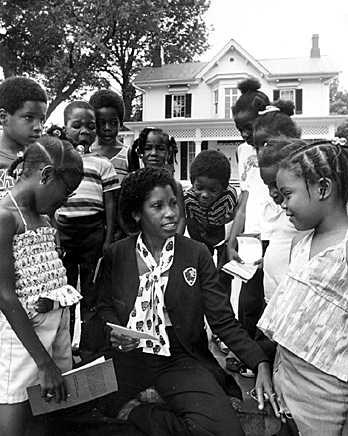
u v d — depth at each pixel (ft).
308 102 95.71
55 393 7.94
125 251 9.78
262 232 10.83
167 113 101.09
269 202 10.65
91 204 13.55
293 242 9.09
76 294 8.70
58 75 91.40
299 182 7.52
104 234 13.92
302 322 7.36
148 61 107.24
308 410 7.48
